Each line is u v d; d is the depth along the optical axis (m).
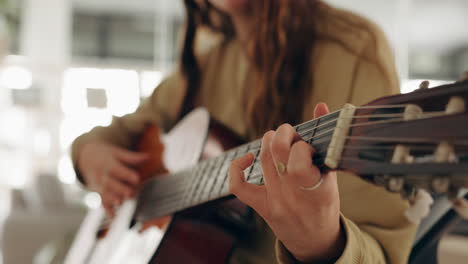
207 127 0.67
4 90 5.20
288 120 0.56
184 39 0.82
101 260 0.76
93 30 5.40
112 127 0.86
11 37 5.30
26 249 2.46
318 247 0.36
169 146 0.75
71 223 2.56
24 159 5.03
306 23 0.58
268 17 0.62
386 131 0.26
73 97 5.36
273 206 0.35
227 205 0.57
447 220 0.45
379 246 0.43
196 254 0.58
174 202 0.60
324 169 0.30
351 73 0.52
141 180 0.75
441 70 4.65
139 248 0.65
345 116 0.30
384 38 0.53
